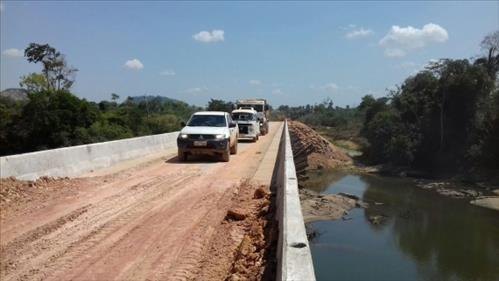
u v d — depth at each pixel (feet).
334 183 168.86
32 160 43.21
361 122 356.79
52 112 135.74
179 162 61.98
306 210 117.60
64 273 22.17
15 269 22.77
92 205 35.55
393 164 204.74
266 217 30.30
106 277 21.61
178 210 34.04
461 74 187.32
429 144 194.49
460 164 179.63
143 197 38.50
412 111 209.26
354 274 74.69
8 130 136.36
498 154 163.02
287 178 28.86
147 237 27.63
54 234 28.30
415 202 132.57
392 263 80.38
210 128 64.95
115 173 51.21
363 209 123.13
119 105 227.20
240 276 20.22
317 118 434.71
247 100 144.87
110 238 27.50
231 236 27.50
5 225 30.14
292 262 12.34
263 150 81.82
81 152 51.93
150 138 75.10
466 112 186.29
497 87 190.19
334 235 97.81
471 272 76.54
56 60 194.49
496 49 199.41
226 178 47.88
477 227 104.63
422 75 212.64
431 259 83.25
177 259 23.86
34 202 36.11
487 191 146.41
